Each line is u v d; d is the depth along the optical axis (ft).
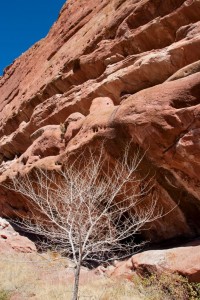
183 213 27.81
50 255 32.63
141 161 26.71
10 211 48.03
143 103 25.62
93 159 29.43
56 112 46.68
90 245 21.17
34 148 41.06
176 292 22.09
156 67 33.40
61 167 32.68
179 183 26.08
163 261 24.45
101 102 36.35
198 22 32.17
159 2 37.96
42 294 24.84
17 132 55.77
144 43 38.70
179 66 32.07
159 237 31.19
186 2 34.27
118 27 43.45
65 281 28.55
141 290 23.97
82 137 31.12
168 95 24.40
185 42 30.96
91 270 32.17
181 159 23.89
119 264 30.66
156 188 27.50
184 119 22.88
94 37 47.65
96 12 57.72
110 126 27.71
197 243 25.55
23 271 30.76
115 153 27.78
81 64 46.29
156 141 24.61
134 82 36.06
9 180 42.73
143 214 29.09
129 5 43.01
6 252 37.83
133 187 27.76
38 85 59.41
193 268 22.18
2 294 24.45
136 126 25.30
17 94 74.90
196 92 23.50
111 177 26.96
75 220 22.41
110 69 40.32
